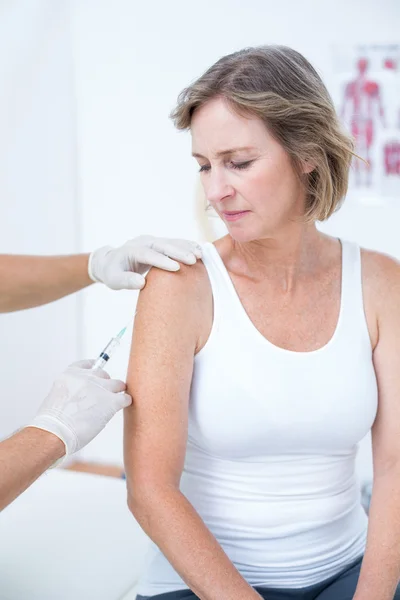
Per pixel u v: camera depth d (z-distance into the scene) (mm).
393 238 2623
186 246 1166
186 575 992
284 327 1129
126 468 1076
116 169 2756
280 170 1034
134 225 2783
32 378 2846
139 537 1573
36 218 2730
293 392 1089
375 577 1066
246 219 1050
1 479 985
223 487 1132
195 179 2688
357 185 2613
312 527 1136
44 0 2613
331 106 1076
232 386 1084
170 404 1052
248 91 988
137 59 2658
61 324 2859
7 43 2566
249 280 1139
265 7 2525
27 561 1455
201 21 2578
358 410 1123
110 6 2639
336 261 1206
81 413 1100
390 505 1118
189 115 1049
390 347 1156
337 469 1168
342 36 2500
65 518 1645
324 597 1120
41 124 2691
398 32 2461
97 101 2723
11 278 1476
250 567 1128
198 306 1100
